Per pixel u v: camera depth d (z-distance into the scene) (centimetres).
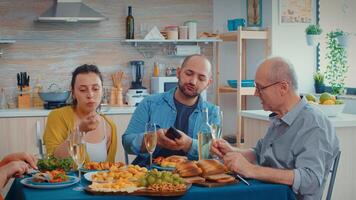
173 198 200
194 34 572
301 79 574
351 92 521
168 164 246
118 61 582
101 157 284
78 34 571
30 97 554
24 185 213
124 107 538
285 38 566
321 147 232
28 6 554
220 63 609
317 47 577
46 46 563
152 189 199
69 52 570
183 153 293
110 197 195
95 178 218
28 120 498
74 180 220
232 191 208
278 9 562
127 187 202
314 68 578
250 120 425
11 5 550
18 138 496
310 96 398
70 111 295
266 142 260
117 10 578
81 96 287
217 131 262
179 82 300
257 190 211
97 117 292
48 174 220
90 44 574
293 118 243
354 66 540
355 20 535
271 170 221
